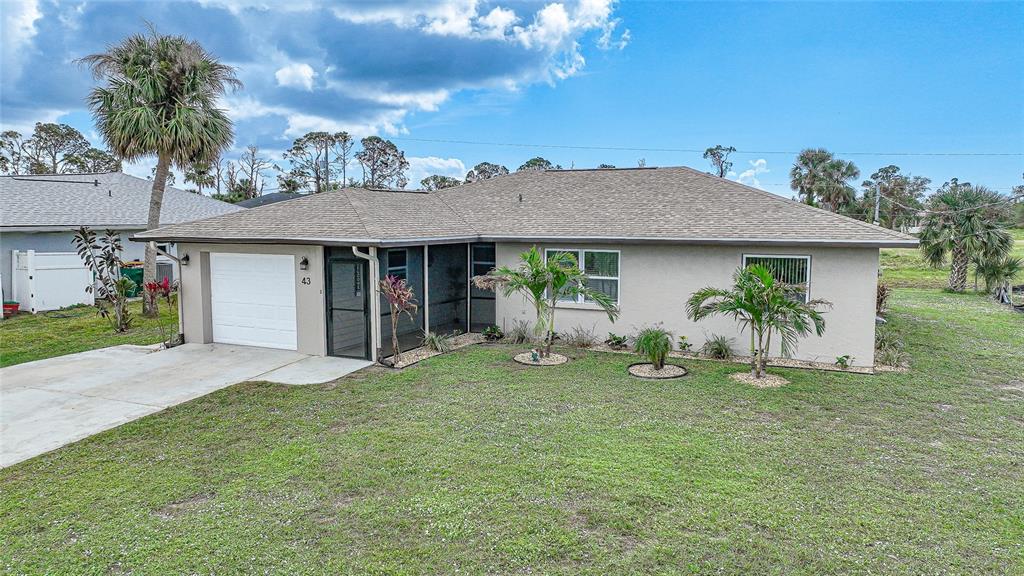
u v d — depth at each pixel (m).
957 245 23.34
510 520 4.92
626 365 10.70
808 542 4.59
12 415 7.90
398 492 5.46
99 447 6.70
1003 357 11.41
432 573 4.19
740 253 11.25
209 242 12.05
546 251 12.95
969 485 5.63
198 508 5.20
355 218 11.73
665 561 4.32
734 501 5.26
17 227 17.25
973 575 4.16
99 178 24.67
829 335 10.76
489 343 12.99
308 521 4.94
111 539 4.68
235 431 7.21
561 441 6.78
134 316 16.66
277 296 11.95
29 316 16.56
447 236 12.17
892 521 4.92
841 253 10.52
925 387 9.20
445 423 7.44
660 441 6.78
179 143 15.59
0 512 5.13
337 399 8.56
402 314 13.15
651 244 11.81
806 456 6.34
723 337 11.53
